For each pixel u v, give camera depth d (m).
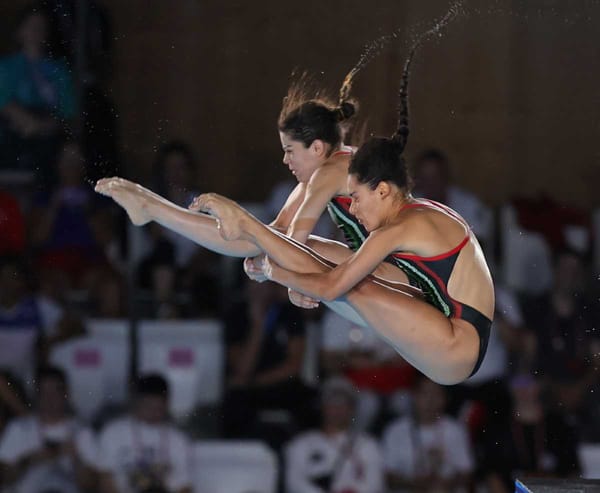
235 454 19.08
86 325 20.59
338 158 11.56
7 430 19.41
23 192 21.62
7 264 20.58
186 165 22.31
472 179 24.31
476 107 24.11
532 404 19.80
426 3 23.69
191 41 23.73
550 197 24.50
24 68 21.92
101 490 18.97
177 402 19.92
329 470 18.84
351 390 19.31
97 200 21.72
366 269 10.59
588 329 21.25
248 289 20.25
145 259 21.31
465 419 19.61
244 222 10.59
